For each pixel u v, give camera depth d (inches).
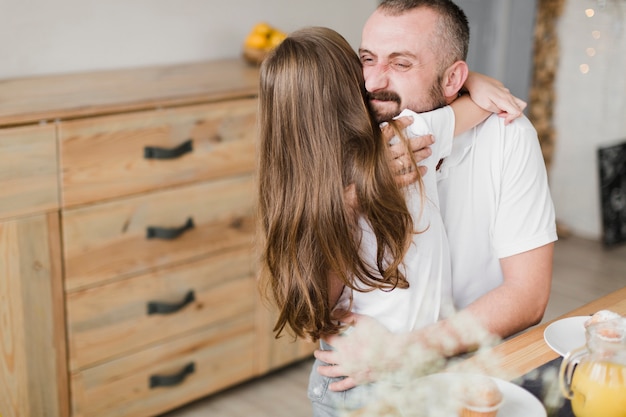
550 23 164.6
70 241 87.7
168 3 113.1
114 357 94.6
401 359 54.9
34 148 82.5
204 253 99.1
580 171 168.9
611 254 162.2
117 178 89.3
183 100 92.3
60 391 91.2
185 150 93.7
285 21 125.8
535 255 58.1
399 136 51.9
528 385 46.6
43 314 87.7
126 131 88.7
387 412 44.9
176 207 95.0
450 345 55.3
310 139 52.0
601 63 160.2
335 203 51.7
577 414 43.3
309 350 114.0
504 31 169.2
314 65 52.1
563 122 168.4
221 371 104.8
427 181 54.9
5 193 81.8
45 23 102.7
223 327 103.5
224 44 120.3
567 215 172.4
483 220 59.0
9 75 101.3
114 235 90.8
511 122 58.0
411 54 53.0
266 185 54.4
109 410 95.7
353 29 134.0
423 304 55.9
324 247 52.1
